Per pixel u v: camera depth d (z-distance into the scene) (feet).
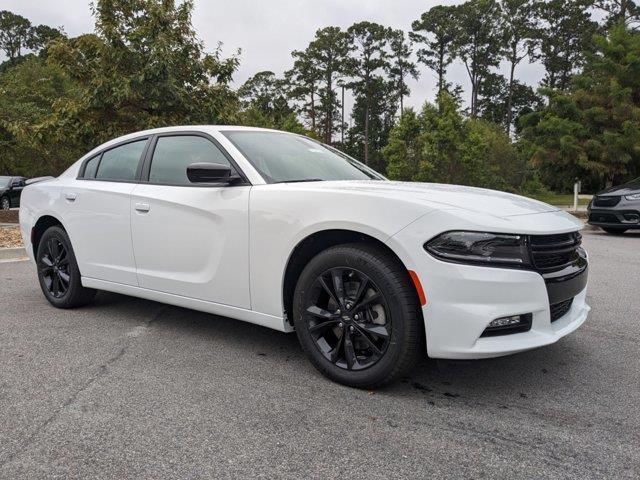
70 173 15.34
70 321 13.97
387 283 8.97
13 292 17.54
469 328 8.43
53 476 6.85
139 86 34.42
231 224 10.85
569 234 9.72
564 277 9.28
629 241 32.30
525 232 8.66
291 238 9.99
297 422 8.32
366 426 8.21
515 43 227.20
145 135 13.61
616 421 8.42
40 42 246.88
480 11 222.28
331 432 8.02
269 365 10.80
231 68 39.17
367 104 230.07
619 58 51.11
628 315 14.70
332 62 232.53
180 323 13.76
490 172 87.81
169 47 34.86
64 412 8.63
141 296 12.91
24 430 8.04
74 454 7.38
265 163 11.57
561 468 7.07
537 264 8.91
